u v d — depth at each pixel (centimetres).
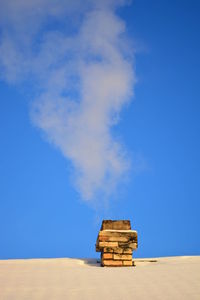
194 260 1516
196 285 1027
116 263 1373
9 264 1413
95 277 1148
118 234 1399
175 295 942
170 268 1266
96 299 923
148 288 1005
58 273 1222
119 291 984
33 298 941
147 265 1424
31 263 1442
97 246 1448
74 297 943
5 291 1003
